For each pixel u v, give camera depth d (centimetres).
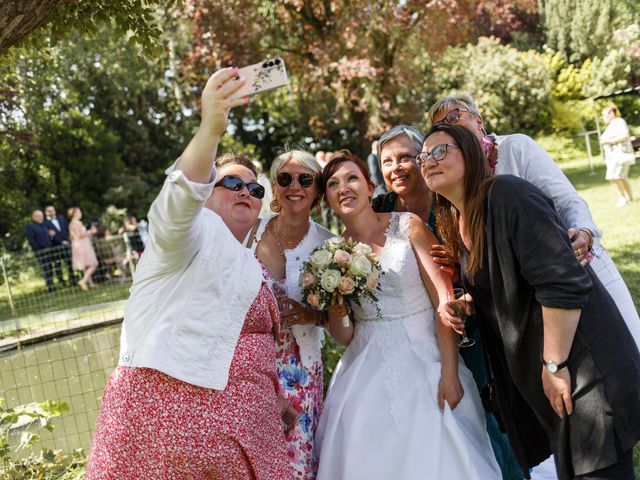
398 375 262
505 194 211
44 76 1593
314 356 281
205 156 174
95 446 197
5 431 364
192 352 191
